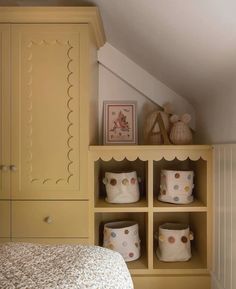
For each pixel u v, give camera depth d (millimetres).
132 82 1817
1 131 1366
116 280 718
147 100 1852
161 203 1539
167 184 1544
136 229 1592
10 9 1313
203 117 1655
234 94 1169
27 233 1371
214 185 1422
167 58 1434
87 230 1373
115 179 1536
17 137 1366
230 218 1203
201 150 1442
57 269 697
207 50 1110
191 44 1146
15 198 1369
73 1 1362
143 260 1572
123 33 1502
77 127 1367
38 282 634
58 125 1367
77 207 1372
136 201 1566
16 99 1365
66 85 1364
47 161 1371
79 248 851
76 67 1362
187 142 1586
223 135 1311
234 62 1062
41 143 1369
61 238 1373
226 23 894
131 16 1249
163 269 1471
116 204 1520
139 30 1332
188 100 1826
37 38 1358
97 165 1632
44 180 1371
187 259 1556
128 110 1839
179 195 1521
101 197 1707
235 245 1152
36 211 1371
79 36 1359
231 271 1197
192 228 1764
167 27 1137
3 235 1371
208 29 979
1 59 1360
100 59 1807
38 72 1362
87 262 746
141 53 1604
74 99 1364
